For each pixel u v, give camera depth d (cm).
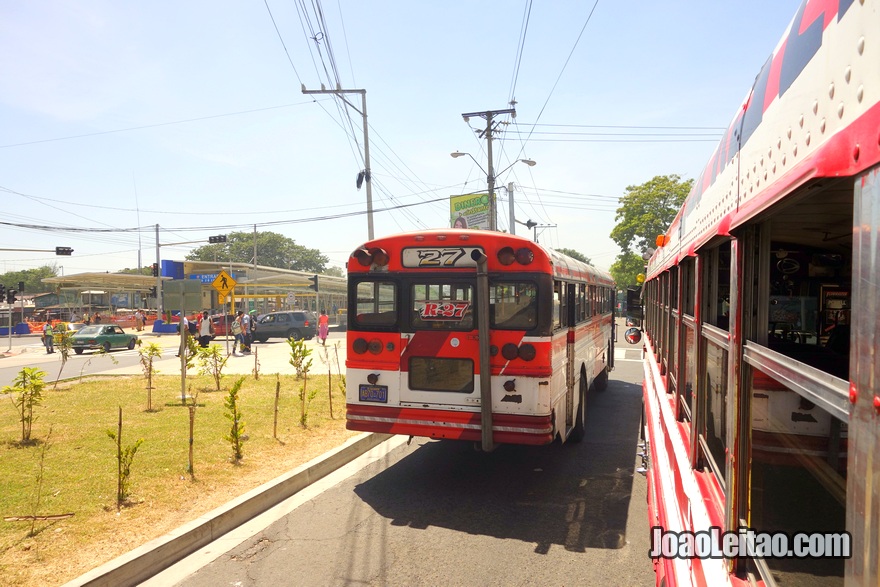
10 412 992
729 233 199
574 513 570
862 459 107
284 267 9725
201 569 459
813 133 129
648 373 692
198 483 617
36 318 5884
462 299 630
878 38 98
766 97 170
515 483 661
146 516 529
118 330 2820
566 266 730
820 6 129
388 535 520
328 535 521
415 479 678
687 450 294
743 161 193
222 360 1335
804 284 305
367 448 817
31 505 550
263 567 461
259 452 737
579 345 824
